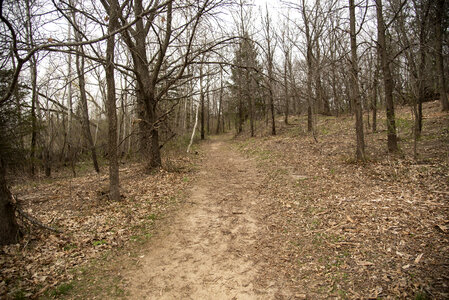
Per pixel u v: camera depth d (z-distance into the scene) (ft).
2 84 30.68
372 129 42.73
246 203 23.36
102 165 53.83
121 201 24.07
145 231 18.26
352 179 23.90
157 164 36.86
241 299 11.35
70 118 46.70
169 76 37.11
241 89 73.26
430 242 12.39
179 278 13.11
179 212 21.83
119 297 11.75
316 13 43.86
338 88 71.72
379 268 11.48
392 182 21.34
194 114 112.68
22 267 13.28
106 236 17.19
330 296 10.58
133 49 28.68
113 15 22.40
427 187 18.85
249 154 50.03
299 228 16.92
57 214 21.75
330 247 14.01
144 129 36.94
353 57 28.19
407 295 9.60
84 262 14.26
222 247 15.96
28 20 18.45
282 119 91.45
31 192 31.42
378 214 16.29
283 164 35.32
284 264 13.43
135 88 34.76
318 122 67.82
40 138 46.80
